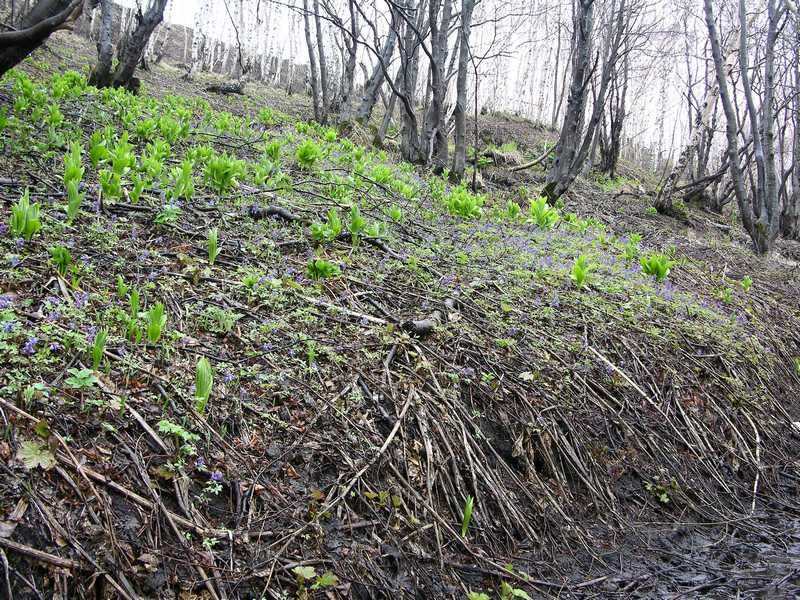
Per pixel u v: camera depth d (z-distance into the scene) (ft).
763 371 20.58
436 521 10.46
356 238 17.97
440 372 13.37
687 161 55.42
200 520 8.39
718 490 14.98
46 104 25.73
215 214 17.72
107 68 42.86
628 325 19.02
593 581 10.96
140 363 10.13
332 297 14.90
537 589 10.37
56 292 11.17
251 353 11.67
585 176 67.00
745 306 26.05
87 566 7.01
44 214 14.15
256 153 28.78
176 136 26.03
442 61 43.14
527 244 24.61
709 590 11.04
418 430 11.77
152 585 7.34
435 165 42.14
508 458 12.80
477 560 10.34
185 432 9.01
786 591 11.02
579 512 12.69
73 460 7.90
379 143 50.26
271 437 10.21
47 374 9.03
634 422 15.39
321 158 28.12
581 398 14.99
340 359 12.35
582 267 20.72
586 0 38.09
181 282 13.25
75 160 15.23
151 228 15.65
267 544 8.57
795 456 17.34
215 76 88.48
